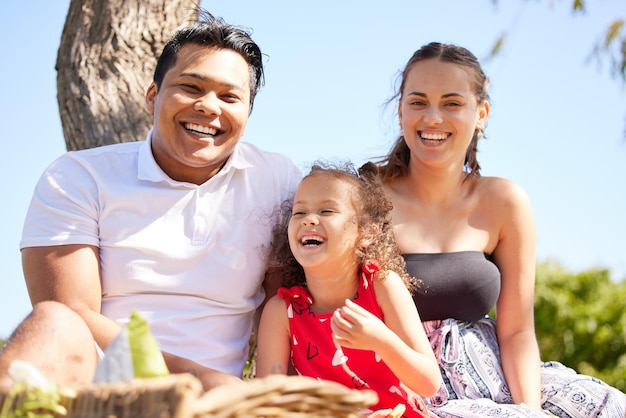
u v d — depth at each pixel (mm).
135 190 2832
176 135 2846
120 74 3924
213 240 2861
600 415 2881
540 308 9445
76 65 3943
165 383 1510
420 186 3209
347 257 2846
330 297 2885
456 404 2760
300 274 3004
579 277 9672
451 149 3113
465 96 3107
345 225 2828
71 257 2738
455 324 3029
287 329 2922
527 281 3195
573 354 9297
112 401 1546
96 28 3992
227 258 2871
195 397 1506
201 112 2812
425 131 3111
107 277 2801
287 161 3191
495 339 3178
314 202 2855
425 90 3102
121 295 2801
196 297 2826
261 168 3061
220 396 1525
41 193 2824
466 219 3203
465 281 3043
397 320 2793
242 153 3051
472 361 2996
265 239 2963
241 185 2973
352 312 2523
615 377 9047
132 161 2932
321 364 2814
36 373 1641
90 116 3855
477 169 3320
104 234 2812
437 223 3186
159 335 2764
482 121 3270
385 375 2760
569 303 9422
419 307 3045
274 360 2875
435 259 3080
